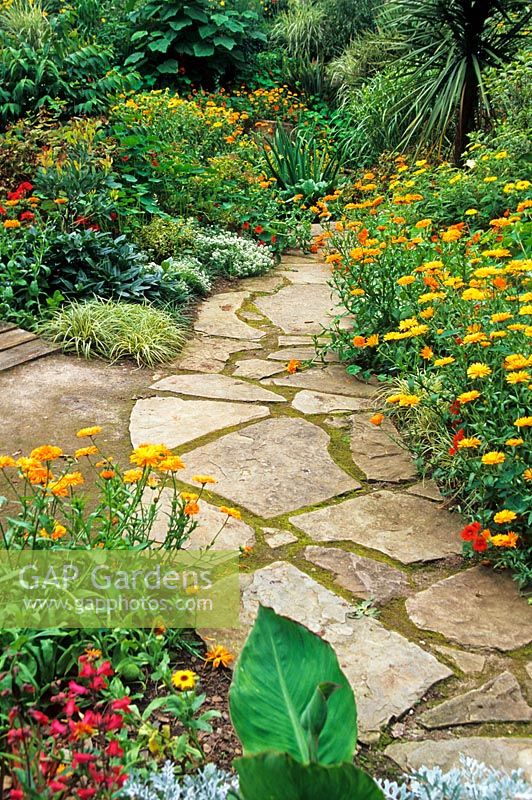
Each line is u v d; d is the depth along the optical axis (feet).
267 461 11.76
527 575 8.95
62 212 18.75
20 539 8.03
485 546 9.07
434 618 8.52
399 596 8.87
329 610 8.59
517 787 5.96
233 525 10.12
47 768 5.68
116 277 17.87
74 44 24.47
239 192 25.20
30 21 25.29
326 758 5.42
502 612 8.64
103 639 7.34
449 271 14.15
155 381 14.65
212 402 13.74
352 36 43.65
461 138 26.81
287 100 40.81
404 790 6.04
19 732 5.38
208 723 7.00
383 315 14.88
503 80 24.66
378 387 14.43
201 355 16.03
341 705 5.58
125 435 12.44
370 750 6.88
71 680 7.11
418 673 7.73
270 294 20.36
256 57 43.83
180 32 39.50
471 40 26.50
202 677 7.67
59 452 8.06
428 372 13.23
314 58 44.34
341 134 35.91
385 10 38.58
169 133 27.09
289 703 5.63
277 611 8.52
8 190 19.70
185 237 21.65
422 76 29.01
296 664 5.78
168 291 18.56
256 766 4.73
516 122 23.79
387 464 11.79
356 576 9.19
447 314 12.59
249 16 42.29
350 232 16.72
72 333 15.81
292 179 30.19
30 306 16.93
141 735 6.60
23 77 23.11
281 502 10.72
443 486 11.08
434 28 27.81
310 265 23.48
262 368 15.34
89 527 8.07
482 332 11.27
